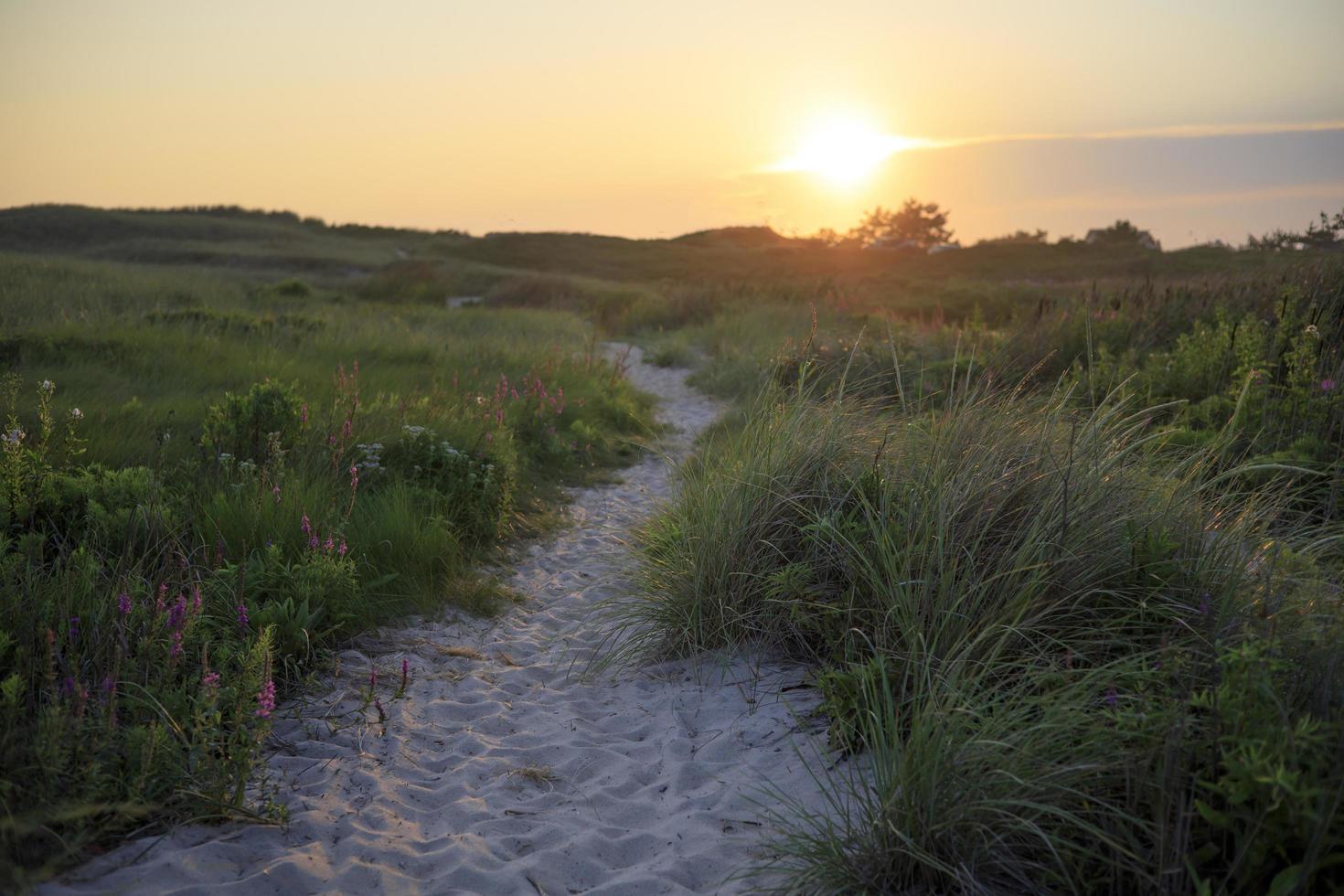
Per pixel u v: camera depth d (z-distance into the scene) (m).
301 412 6.94
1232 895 2.28
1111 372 8.21
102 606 3.70
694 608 4.53
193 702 3.37
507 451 7.84
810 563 4.41
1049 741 2.73
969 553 3.66
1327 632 2.94
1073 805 2.62
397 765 3.54
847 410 5.36
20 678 3.05
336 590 4.74
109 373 9.06
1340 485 4.97
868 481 4.57
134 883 2.61
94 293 15.40
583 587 5.80
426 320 19.88
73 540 4.76
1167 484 4.22
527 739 3.81
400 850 2.96
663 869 2.86
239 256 44.47
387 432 7.57
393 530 5.59
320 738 3.70
